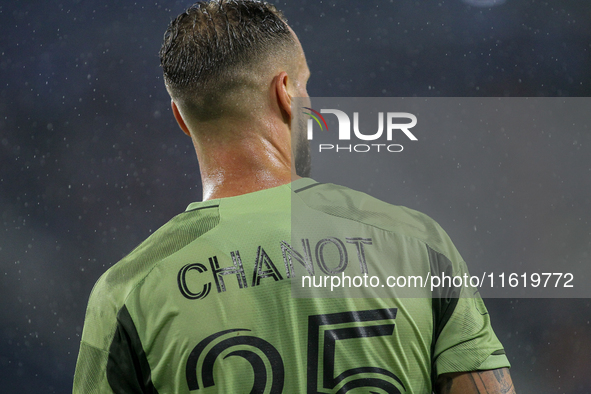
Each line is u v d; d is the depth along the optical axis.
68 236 20.14
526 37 22.41
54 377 16.84
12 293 18.75
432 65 22.66
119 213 20.48
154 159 20.91
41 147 20.95
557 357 15.45
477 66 22.53
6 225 20.08
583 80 21.91
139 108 21.25
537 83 22.16
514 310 16.03
